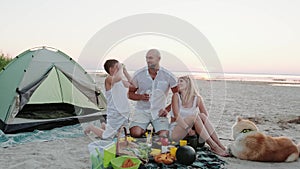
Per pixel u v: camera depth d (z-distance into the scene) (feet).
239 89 42.60
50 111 15.71
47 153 10.73
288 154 9.83
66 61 16.81
